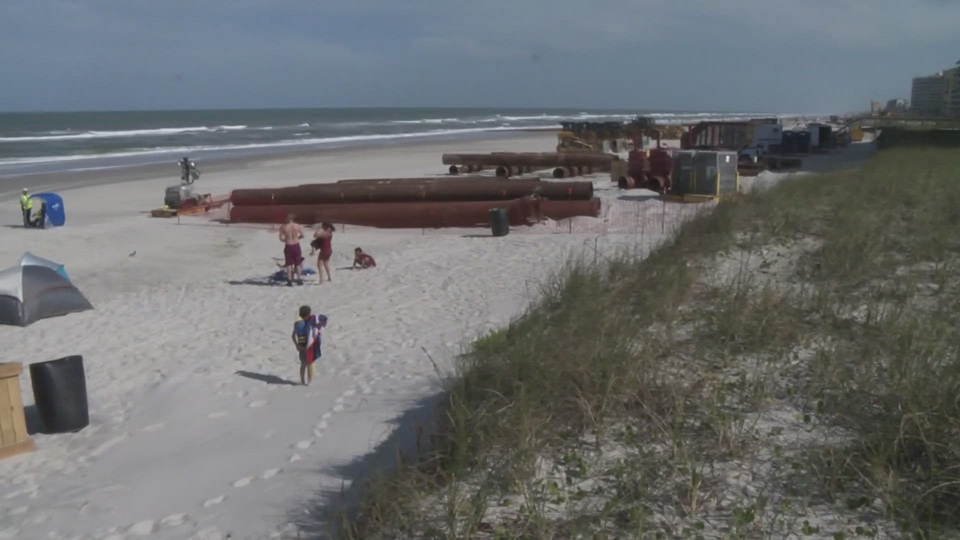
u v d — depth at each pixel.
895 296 9.27
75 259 20.09
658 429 6.10
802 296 9.48
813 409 6.36
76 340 13.44
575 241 20.19
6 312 14.48
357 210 24.44
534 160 39.19
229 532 6.20
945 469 5.01
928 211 14.62
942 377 6.16
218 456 8.05
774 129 48.44
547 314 9.57
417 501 5.47
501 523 5.12
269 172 45.28
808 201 16.73
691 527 4.88
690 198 26.14
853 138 66.88
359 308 14.55
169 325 14.05
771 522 4.86
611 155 39.12
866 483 5.16
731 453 5.70
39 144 77.62
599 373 6.95
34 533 6.66
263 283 17.22
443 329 12.62
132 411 9.89
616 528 4.93
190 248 21.45
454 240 21.66
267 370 11.11
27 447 8.76
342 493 6.30
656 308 9.00
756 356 7.59
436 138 88.44
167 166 49.47
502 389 6.97
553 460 5.88
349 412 8.95
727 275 10.97
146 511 6.88
